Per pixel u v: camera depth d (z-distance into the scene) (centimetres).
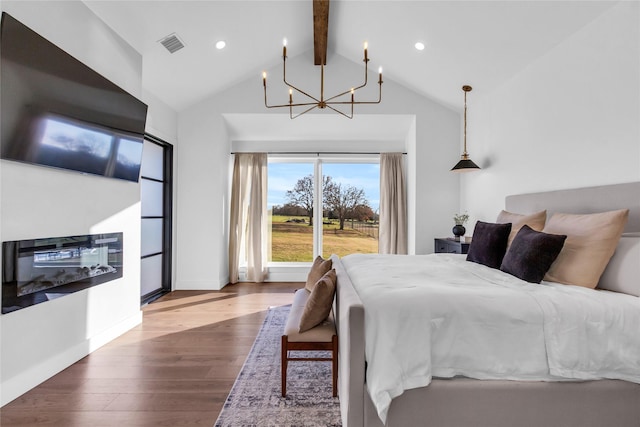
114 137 286
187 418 182
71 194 248
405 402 155
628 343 155
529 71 333
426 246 488
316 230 572
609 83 242
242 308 396
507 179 371
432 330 157
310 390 211
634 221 216
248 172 551
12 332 201
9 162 197
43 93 212
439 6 312
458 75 403
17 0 202
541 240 203
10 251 198
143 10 291
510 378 156
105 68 286
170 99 450
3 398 194
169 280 477
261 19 367
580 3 248
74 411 188
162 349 277
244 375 230
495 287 183
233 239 536
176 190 487
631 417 157
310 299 199
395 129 530
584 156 265
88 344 266
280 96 484
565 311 158
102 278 284
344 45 446
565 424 157
